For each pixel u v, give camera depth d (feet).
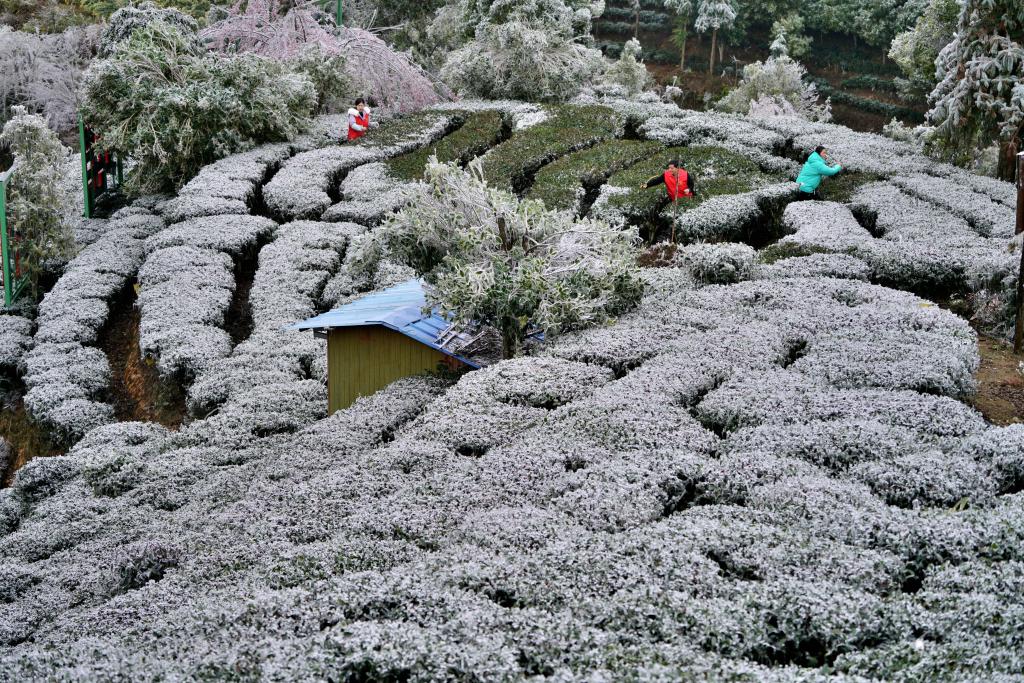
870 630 20.74
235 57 87.30
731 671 18.95
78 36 116.06
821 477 28.53
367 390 45.62
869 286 48.16
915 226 58.08
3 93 109.81
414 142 84.74
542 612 22.02
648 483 29.32
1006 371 41.78
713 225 60.59
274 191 73.97
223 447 42.63
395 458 33.60
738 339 41.11
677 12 184.75
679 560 24.04
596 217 63.87
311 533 29.27
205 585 27.12
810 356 38.88
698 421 34.60
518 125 87.71
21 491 44.60
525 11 99.66
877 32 170.81
